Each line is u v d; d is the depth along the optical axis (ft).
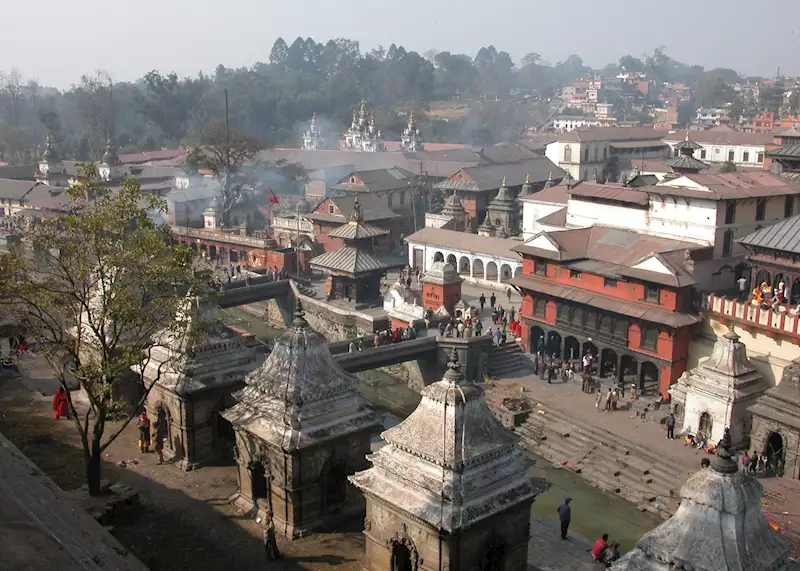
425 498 80.69
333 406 101.65
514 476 83.87
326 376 102.42
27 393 147.95
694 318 177.88
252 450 103.81
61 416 135.95
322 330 249.55
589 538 132.16
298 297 258.37
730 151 477.77
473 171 373.81
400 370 215.51
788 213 210.79
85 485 110.83
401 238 355.15
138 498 105.60
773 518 129.08
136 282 108.47
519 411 177.88
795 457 141.38
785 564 60.13
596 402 179.73
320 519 102.17
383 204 350.23
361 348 200.34
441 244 288.71
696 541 59.52
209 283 125.18
